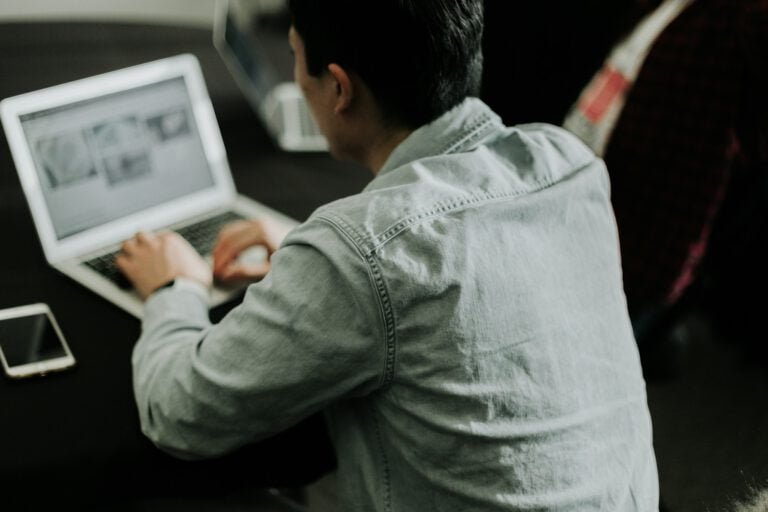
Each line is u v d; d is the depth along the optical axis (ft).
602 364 2.37
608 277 2.48
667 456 3.37
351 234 2.07
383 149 2.54
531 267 2.21
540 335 2.19
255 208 3.88
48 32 5.24
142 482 2.53
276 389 2.19
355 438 2.46
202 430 2.35
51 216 3.31
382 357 2.11
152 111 3.62
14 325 2.91
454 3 2.25
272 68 5.78
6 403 2.61
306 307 2.11
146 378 2.52
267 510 3.10
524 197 2.28
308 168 4.33
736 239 4.57
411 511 2.37
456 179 2.27
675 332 5.19
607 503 2.26
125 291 3.17
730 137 3.79
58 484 2.45
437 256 2.06
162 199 3.67
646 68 3.98
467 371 2.09
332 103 2.53
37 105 3.26
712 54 3.73
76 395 2.68
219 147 3.87
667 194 4.02
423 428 2.19
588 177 2.52
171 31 5.58
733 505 2.89
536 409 2.16
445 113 2.42
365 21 2.25
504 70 4.87
